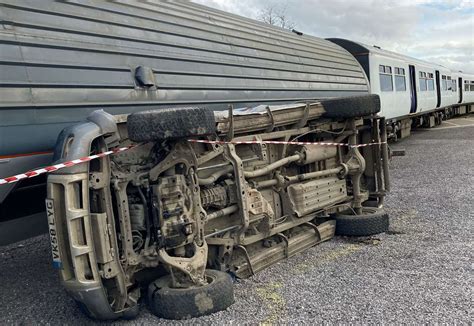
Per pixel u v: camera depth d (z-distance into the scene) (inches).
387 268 167.0
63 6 136.0
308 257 185.0
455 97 992.9
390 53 559.5
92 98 133.3
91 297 117.3
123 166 131.0
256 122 170.9
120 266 123.3
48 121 122.0
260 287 153.5
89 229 116.3
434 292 143.5
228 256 160.1
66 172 113.6
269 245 184.5
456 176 356.2
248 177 171.6
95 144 121.8
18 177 110.1
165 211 131.1
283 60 255.0
